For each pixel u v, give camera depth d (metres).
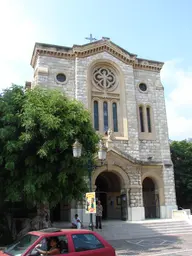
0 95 19.86
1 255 9.26
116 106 31.83
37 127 17.45
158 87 33.91
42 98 19.28
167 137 32.44
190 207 38.81
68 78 30.42
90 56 31.59
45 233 9.38
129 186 28.47
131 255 15.44
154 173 30.61
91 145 19.34
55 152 17.78
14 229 22.88
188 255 15.05
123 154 28.67
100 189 33.94
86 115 19.86
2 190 18.88
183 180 37.44
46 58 30.22
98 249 9.60
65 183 18.22
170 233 23.81
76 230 9.94
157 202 30.50
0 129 17.48
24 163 18.34
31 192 16.73
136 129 31.23
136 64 33.84
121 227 24.11
